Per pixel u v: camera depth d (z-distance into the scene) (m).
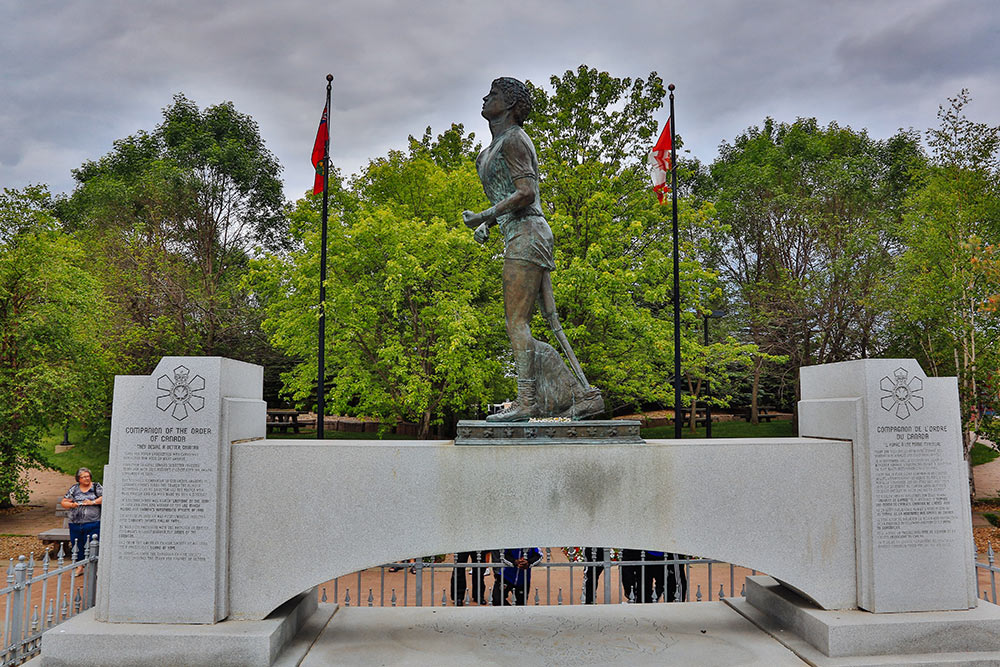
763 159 26.45
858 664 4.89
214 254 30.72
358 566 5.23
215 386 5.14
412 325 14.72
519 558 6.86
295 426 27.03
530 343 6.08
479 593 7.47
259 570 5.20
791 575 5.46
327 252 14.02
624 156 19.34
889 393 5.47
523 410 5.99
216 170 31.33
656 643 5.54
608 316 14.14
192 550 5.07
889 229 19.86
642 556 7.25
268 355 24.12
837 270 20.38
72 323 16.17
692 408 24.94
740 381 27.72
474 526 5.30
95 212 28.14
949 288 16.23
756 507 5.48
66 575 10.84
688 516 5.42
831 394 6.01
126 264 23.31
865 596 5.41
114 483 5.12
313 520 5.24
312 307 13.48
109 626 4.96
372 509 5.27
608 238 15.72
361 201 17.19
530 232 6.08
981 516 16.52
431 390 13.88
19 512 16.75
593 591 7.36
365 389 13.95
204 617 5.04
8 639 5.53
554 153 17.53
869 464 5.43
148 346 22.03
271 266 14.78
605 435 5.60
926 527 5.42
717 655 5.25
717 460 5.48
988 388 15.26
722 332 23.45
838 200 23.33
